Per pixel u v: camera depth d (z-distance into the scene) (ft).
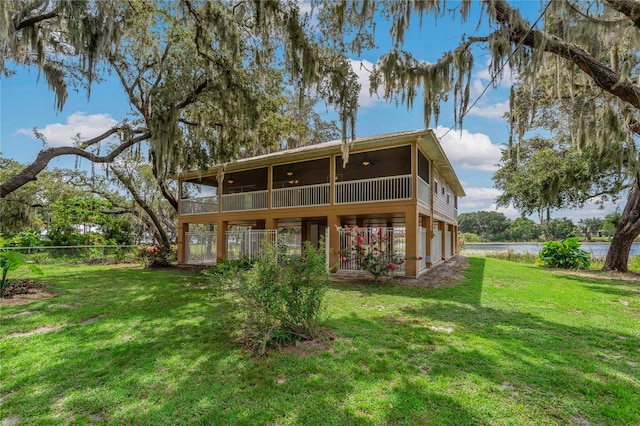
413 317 18.20
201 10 26.53
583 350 13.17
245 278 14.21
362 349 13.16
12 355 12.77
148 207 57.47
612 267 41.93
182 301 22.34
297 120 47.16
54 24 27.02
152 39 31.04
